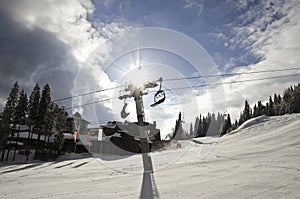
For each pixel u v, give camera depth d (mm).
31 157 33250
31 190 5684
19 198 4871
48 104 35188
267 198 3877
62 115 35188
